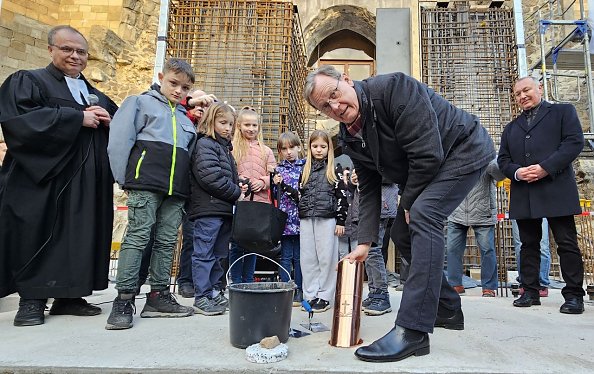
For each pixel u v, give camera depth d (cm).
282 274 358
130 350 178
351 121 185
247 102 621
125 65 951
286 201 362
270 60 633
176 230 274
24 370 154
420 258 174
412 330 169
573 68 790
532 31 914
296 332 214
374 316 275
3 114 244
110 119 278
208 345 188
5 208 242
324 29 870
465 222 397
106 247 271
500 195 523
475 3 715
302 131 801
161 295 268
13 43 888
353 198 388
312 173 327
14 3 902
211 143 300
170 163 259
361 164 209
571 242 297
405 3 780
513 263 530
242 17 642
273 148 605
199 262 291
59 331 219
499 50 645
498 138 612
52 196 253
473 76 645
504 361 162
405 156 193
